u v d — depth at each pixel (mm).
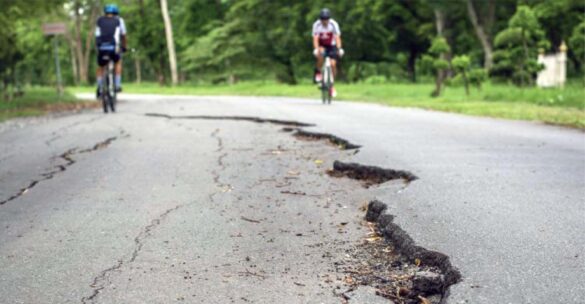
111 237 4168
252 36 44125
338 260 3691
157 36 51844
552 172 5844
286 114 11906
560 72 23188
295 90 25719
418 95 20234
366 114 11922
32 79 78750
